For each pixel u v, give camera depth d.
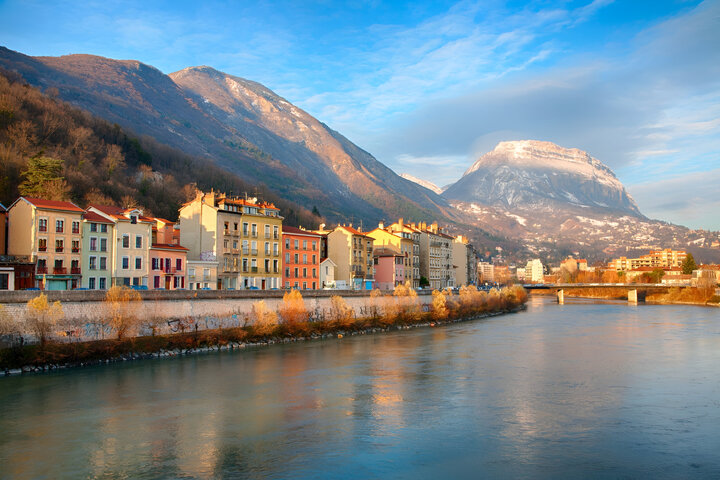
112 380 67.62
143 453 44.25
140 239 108.69
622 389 65.75
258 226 135.12
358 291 132.12
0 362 68.25
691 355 90.31
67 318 76.06
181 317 91.06
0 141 180.12
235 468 41.56
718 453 44.78
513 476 40.47
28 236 94.75
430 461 43.12
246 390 64.38
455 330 128.75
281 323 107.75
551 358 87.19
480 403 59.44
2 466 41.41
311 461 42.97
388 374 74.12
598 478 40.16
